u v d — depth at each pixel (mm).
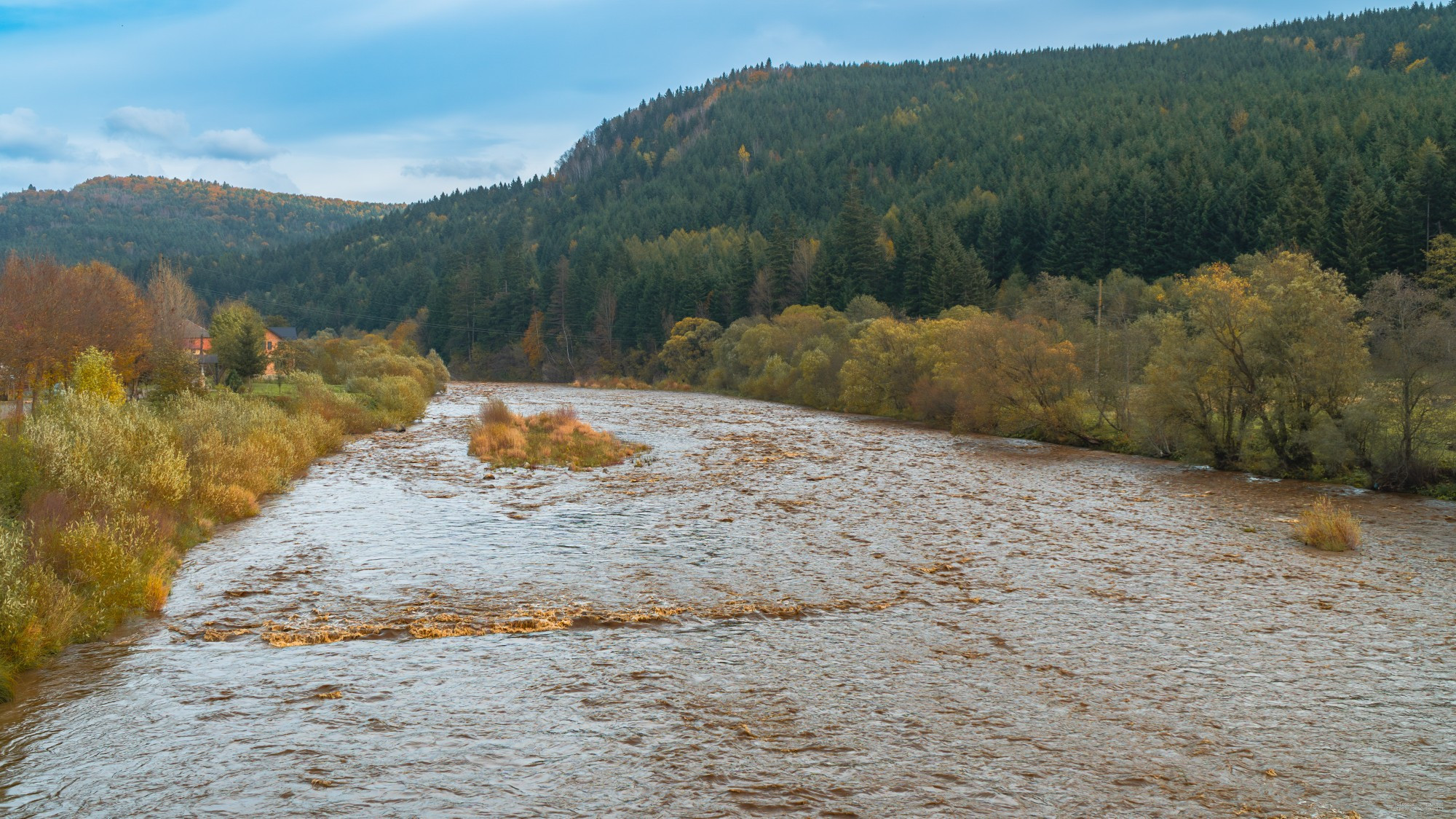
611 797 9547
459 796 9484
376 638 14609
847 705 12125
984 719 11727
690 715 11727
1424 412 31203
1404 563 20953
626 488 30484
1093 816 9273
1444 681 13328
